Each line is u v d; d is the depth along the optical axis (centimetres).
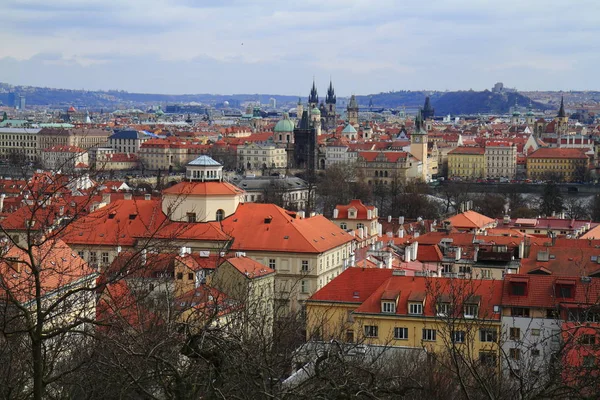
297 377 11556
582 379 9631
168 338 8650
